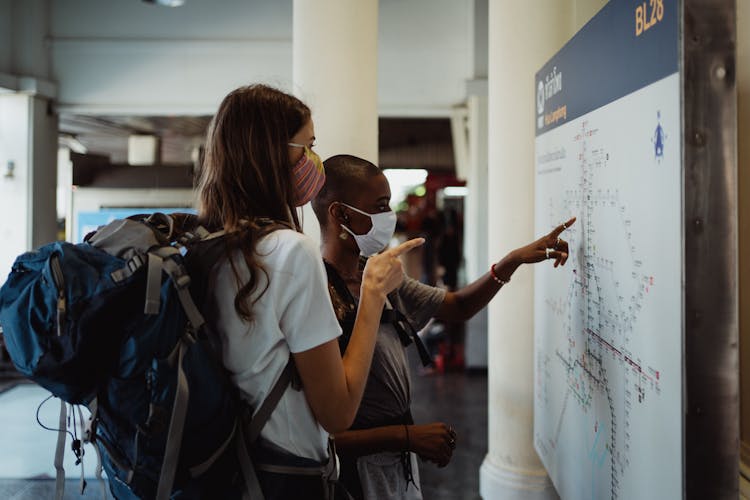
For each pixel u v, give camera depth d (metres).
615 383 1.53
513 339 3.25
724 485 1.17
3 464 4.34
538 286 2.34
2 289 1.17
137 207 6.61
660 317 1.27
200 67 6.74
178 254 1.15
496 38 3.25
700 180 1.15
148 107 6.78
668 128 1.22
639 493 1.41
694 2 1.14
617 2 1.48
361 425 1.65
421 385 6.65
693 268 1.15
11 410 5.71
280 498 1.24
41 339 1.11
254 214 1.29
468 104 6.76
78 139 10.34
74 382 1.15
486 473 3.41
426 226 8.23
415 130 9.88
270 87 1.35
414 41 6.74
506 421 3.30
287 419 1.24
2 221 6.70
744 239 1.91
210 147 1.33
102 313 1.11
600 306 1.62
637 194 1.38
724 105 1.14
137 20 6.73
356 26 3.22
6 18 6.59
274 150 1.29
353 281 1.71
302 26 3.25
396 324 1.73
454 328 7.53
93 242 1.20
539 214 2.24
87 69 6.78
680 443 1.20
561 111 1.95
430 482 4.01
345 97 3.21
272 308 1.20
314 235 3.17
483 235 6.75
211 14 6.71
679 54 1.15
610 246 1.54
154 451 1.14
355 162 1.70
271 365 1.23
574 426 1.89
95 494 3.79
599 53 1.60
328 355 1.22
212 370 1.16
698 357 1.16
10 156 6.66
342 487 1.43
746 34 1.89
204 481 1.20
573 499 1.91
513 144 3.18
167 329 1.12
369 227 1.67
